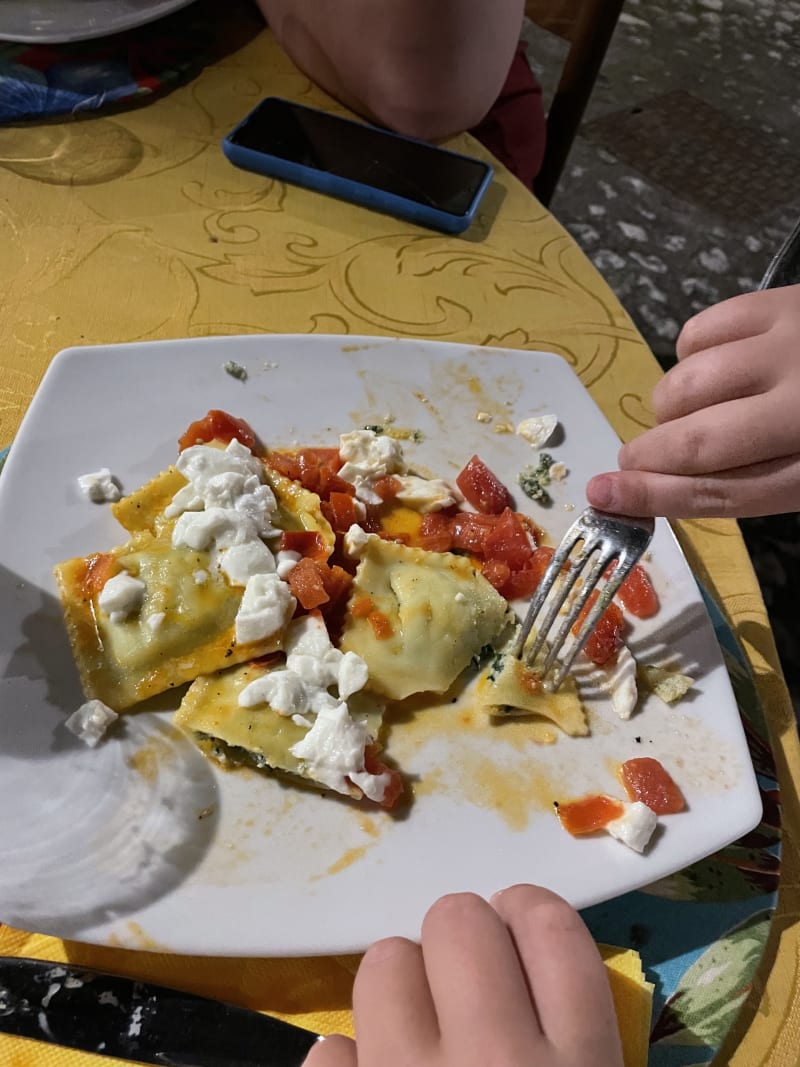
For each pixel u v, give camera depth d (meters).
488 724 0.30
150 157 0.49
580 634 0.29
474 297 0.46
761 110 1.20
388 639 0.31
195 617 0.29
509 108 0.64
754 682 0.33
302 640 0.29
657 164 1.07
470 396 0.39
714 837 0.27
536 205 0.52
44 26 0.52
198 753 0.27
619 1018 0.23
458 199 0.49
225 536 0.30
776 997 0.25
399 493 0.35
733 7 1.40
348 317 0.43
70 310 0.41
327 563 0.32
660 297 0.92
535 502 0.37
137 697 0.28
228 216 0.47
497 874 0.26
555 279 0.47
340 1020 0.23
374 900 0.25
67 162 0.48
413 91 0.52
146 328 0.41
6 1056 0.21
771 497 0.27
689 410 0.28
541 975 0.18
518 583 0.33
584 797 0.28
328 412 0.38
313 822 0.27
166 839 0.25
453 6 0.49
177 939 0.23
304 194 0.49
